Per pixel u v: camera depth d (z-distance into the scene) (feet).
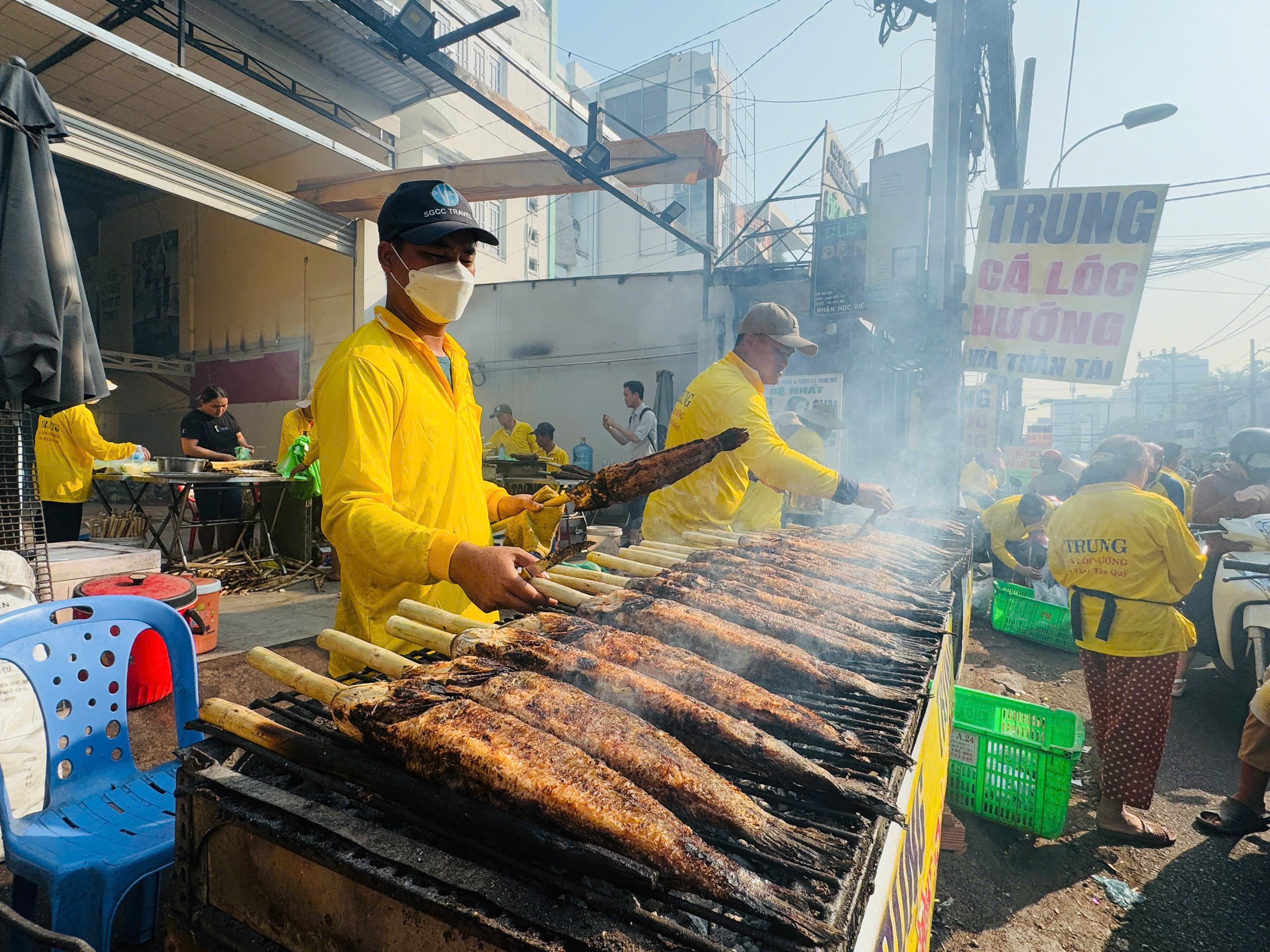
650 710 4.10
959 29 26.66
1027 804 11.90
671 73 102.89
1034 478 32.76
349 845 3.13
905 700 4.87
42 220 11.23
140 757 11.14
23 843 6.25
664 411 45.24
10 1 31.96
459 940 2.83
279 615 20.04
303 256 48.19
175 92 39.42
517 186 36.58
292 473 23.68
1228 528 19.20
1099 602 12.35
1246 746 12.22
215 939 3.72
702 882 2.85
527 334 50.96
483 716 3.50
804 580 7.47
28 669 6.98
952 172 27.40
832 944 2.58
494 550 4.91
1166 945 9.59
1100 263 25.98
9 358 10.42
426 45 25.11
